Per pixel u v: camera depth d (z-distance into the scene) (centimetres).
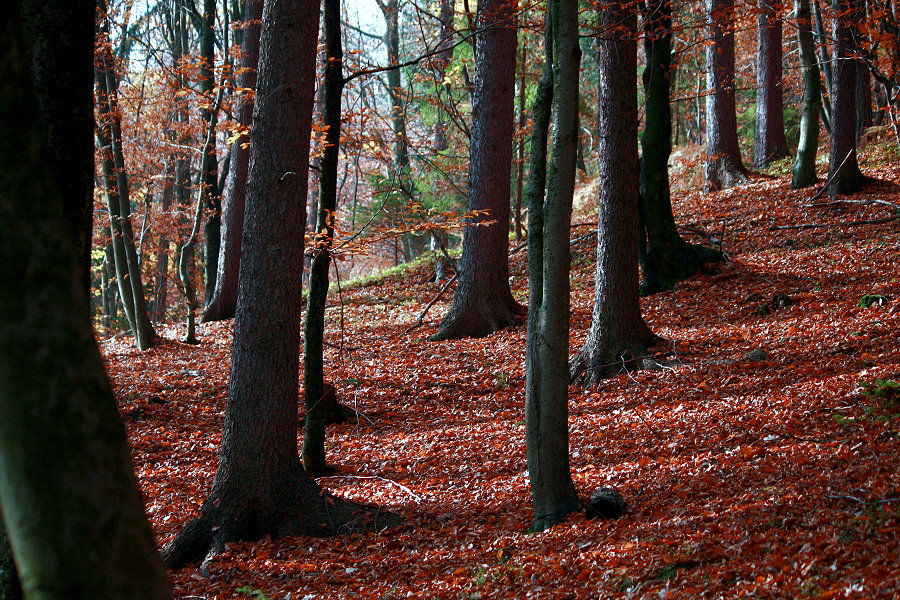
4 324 180
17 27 196
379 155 1141
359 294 2209
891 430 682
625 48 1227
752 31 3156
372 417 1176
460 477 858
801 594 381
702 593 414
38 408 179
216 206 2458
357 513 736
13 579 352
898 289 1255
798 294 1390
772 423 825
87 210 414
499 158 1616
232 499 711
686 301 1521
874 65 1324
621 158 1223
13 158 189
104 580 178
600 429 958
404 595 538
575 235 2225
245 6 1964
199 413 1221
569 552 550
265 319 722
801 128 2067
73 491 179
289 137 722
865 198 1842
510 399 1180
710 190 2383
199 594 602
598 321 1238
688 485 682
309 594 577
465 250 1625
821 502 532
